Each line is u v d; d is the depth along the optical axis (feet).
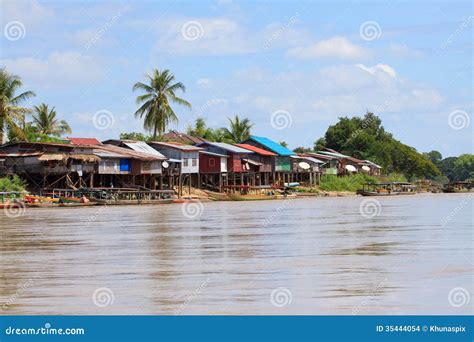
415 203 227.20
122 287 59.16
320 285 58.95
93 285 60.18
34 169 195.31
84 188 197.36
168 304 52.60
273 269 68.44
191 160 253.03
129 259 77.10
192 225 125.70
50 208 184.96
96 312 50.80
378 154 404.57
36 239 100.53
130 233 109.40
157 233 109.09
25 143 200.75
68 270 69.10
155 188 235.20
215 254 81.00
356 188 338.95
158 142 248.52
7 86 214.07
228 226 122.93
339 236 102.01
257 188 269.03
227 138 329.11
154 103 261.85
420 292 55.72
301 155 341.62
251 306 51.65
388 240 95.66
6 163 198.29
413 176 432.25
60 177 204.64
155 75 263.70
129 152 225.15
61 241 97.55
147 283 61.00
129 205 205.16
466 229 114.01
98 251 84.94
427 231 110.01
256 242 94.02
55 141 232.53
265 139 326.85
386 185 348.59
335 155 367.04
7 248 88.89
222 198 254.88
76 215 158.40
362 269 67.77
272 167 301.22
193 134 338.34
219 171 261.85
